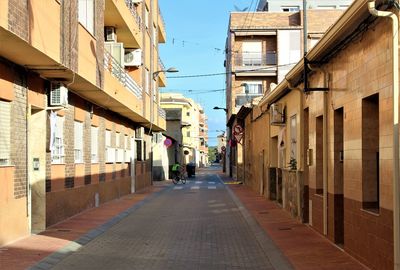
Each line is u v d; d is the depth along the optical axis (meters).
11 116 11.30
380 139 8.12
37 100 12.85
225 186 36.09
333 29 9.81
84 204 18.20
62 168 15.35
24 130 12.01
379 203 8.37
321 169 13.31
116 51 22.42
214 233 13.77
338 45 10.38
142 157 32.75
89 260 9.97
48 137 13.70
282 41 49.53
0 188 10.64
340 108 10.97
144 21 29.19
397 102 7.39
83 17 14.79
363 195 9.18
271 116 19.11
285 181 18.62
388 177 7.80
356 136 9.49
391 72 7.60
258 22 50.09
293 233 13.16
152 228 14.75
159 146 46.03
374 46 8.48
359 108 9.31
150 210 19.88
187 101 97.69
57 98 13.61
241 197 25.33
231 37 50.62
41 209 13.37
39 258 9.70
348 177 10.05
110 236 13.17
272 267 9.48
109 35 23.17
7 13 8.94
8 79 11.08
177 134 59.44
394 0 7.48
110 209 19.36
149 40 31.70
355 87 9.57
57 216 14.83
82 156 18.12
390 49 7.70
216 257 10.44
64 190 15.55
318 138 13.25
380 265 8.19
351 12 8.60
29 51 10.52
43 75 13.02
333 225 11.50
